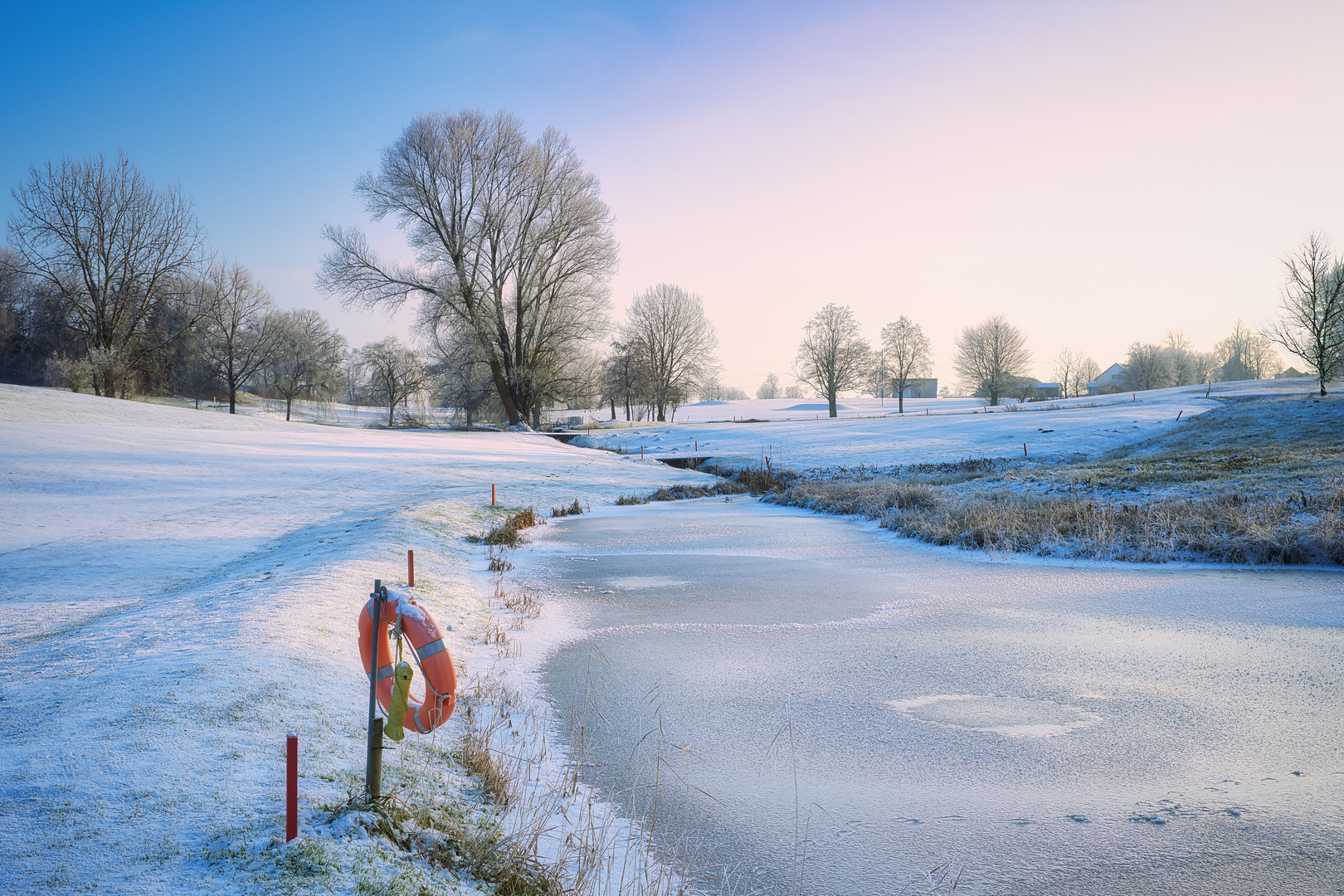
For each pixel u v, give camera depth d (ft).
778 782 17.40
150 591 36.09
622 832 15.16
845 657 27.12
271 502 72.43
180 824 12.05
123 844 11.34
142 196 181.88
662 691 23.79
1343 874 13.20
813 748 19.26
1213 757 18.17
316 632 25.04
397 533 49.03
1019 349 326.44
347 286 194.39
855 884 13.28
